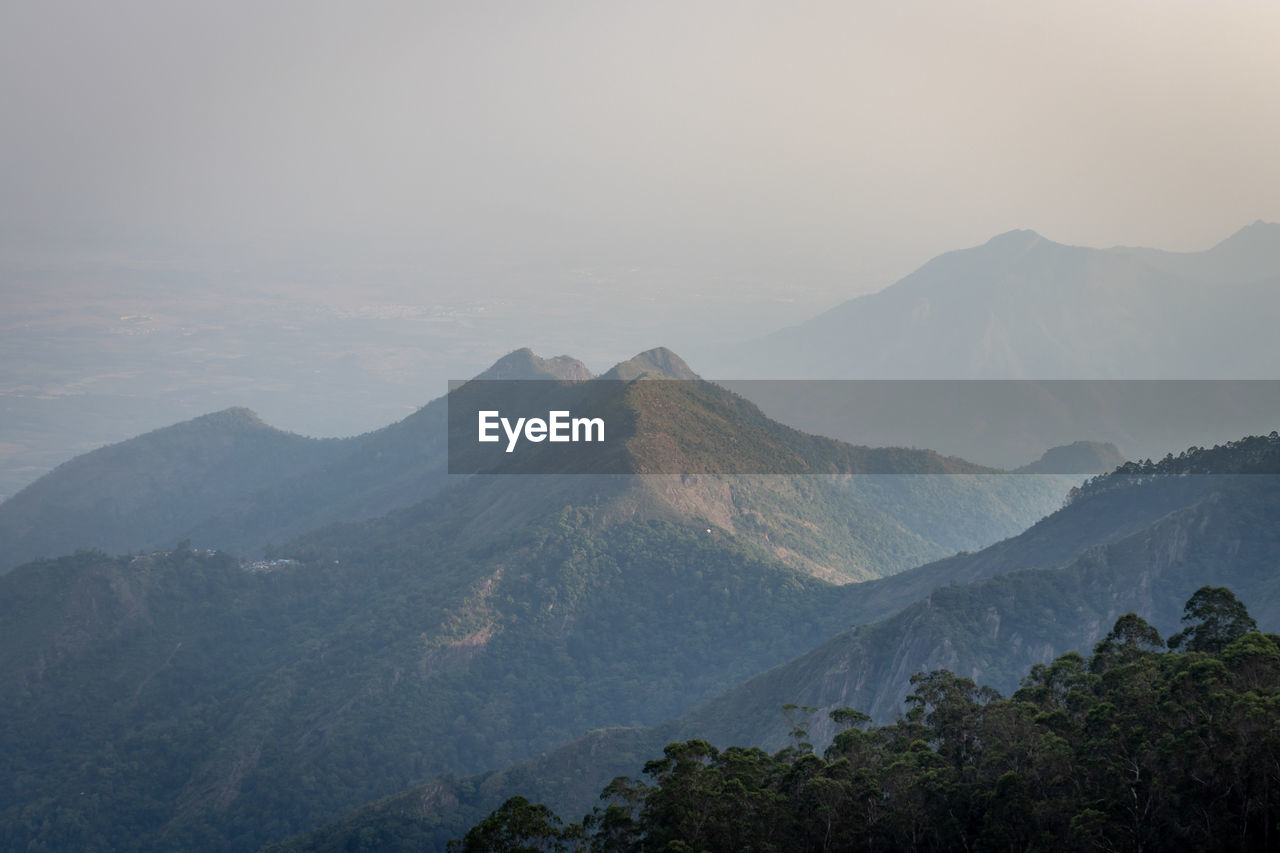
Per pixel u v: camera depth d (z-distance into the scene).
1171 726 67.75
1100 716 71.62
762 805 70.81
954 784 73.19
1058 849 66.38
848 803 72.12
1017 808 68.75
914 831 71.69
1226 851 62.12
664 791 71.25
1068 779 69.62
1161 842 64.06
